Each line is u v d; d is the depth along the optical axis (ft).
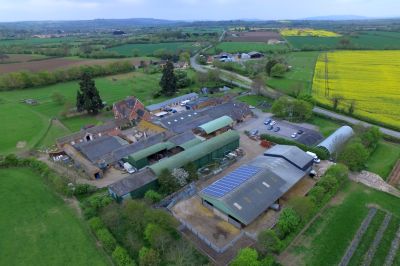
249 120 332.39
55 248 152.46
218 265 137.80
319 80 474.49
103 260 143.64
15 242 157.38
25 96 446.19
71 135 279.08
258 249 141.49
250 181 182.39
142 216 159.12
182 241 152.97
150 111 368.68
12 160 237.86
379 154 246.88
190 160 219.61
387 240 154.92
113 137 271.08
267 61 567.18
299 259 141.90
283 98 342.44
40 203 190.29
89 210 175.22
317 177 212.02
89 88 353.31
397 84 439.63
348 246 150.41
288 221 152.66
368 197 189.16
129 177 197.67
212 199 172.55
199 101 385.09
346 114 336.49
